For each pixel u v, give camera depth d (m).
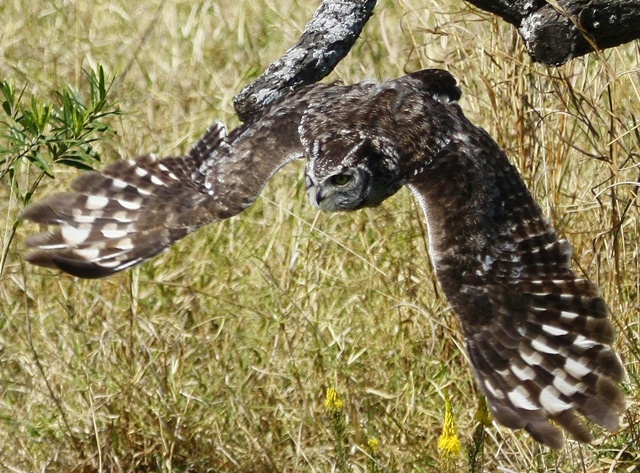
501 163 10.57
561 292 10.12
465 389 13.67
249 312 14.65
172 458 13.18
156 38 19.62
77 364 14.02
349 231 15.43
